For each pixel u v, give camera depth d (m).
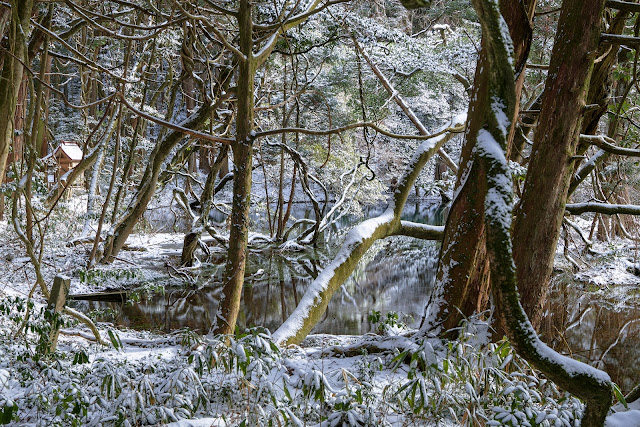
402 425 4.13
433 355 4.33
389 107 18.64
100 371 4.54
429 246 21.56
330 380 4.88
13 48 7.04
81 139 20.25
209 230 17.22
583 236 13.64
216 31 6.96
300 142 24.08
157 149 14.53
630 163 14.61
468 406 4.15
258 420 3.88
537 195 6.04
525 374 4.58
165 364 5.41
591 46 5.87
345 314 11.74
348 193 23.17
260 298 12.85
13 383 4.64
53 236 13.78
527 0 5.98
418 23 23.41
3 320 6.81
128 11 12.52
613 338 10.26
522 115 9.56
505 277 3.36
